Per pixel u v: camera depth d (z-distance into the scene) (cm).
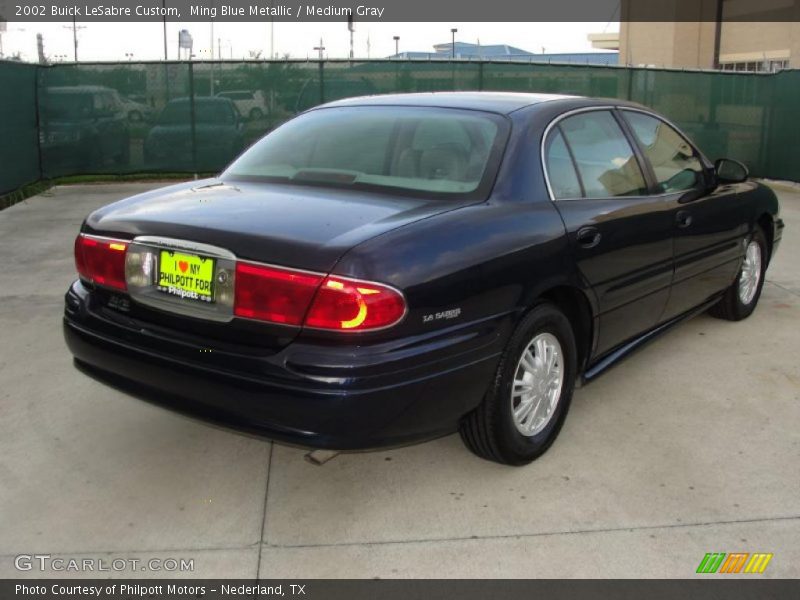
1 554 282
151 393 303
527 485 331
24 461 346
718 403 415
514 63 1341
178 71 1265
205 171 1303
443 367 282
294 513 310
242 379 272
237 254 276
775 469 345
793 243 844
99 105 1249
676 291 439
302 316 265
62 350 483
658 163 432
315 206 307
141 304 305
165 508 312
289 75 1298
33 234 848
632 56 2917
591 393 428
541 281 322
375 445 279
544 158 347
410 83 1329
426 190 324
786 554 284
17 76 1110
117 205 342
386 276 264
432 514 309
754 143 1422
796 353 492
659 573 273
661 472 342
